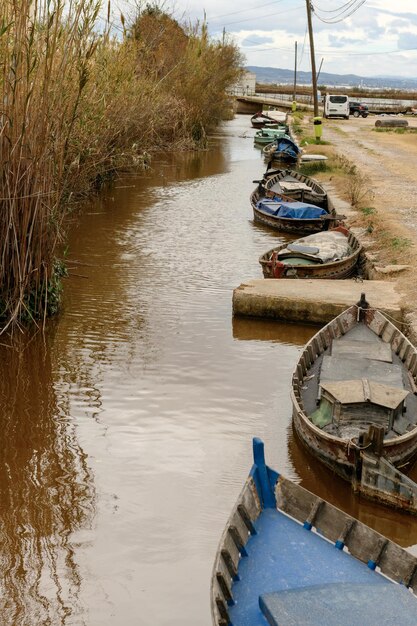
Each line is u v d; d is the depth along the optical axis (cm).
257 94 10844
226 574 621
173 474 941
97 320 1469
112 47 2336
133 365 1264
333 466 941
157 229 2300
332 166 3312
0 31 1147
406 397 1064
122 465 960
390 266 1725
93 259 1923
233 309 1511
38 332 1391
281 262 1684
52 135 1353
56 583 745
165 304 1580
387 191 2722
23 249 1335
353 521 693
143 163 3303
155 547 802
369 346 1197
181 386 1191
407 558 652
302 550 683
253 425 1073
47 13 1228
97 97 2141
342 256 1811
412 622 550
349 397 966
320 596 573
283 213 2333
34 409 1109
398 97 10862
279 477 746
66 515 855
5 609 706
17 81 1225
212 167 3725
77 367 1252
